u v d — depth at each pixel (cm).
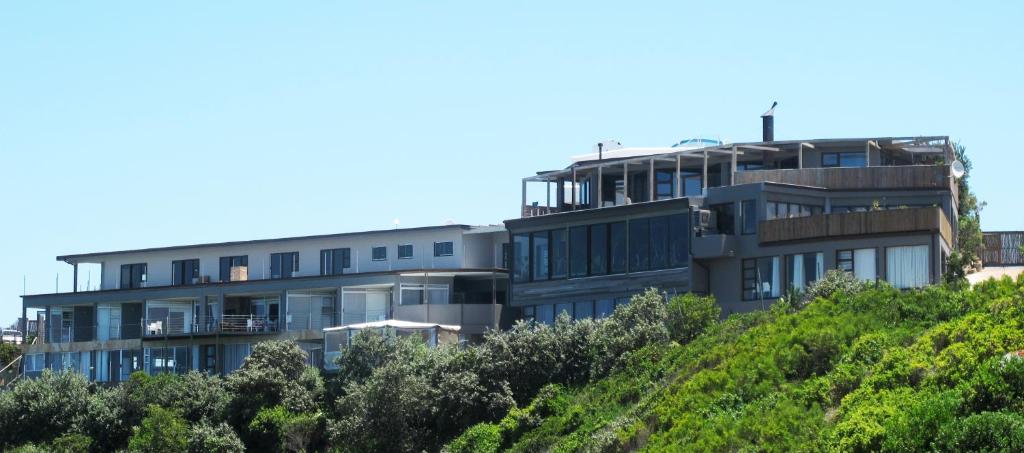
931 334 6800
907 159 11688
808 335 7425
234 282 13675
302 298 13200
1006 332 6206
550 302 11219
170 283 14938
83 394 11406
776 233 9900
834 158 11225
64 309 15212
